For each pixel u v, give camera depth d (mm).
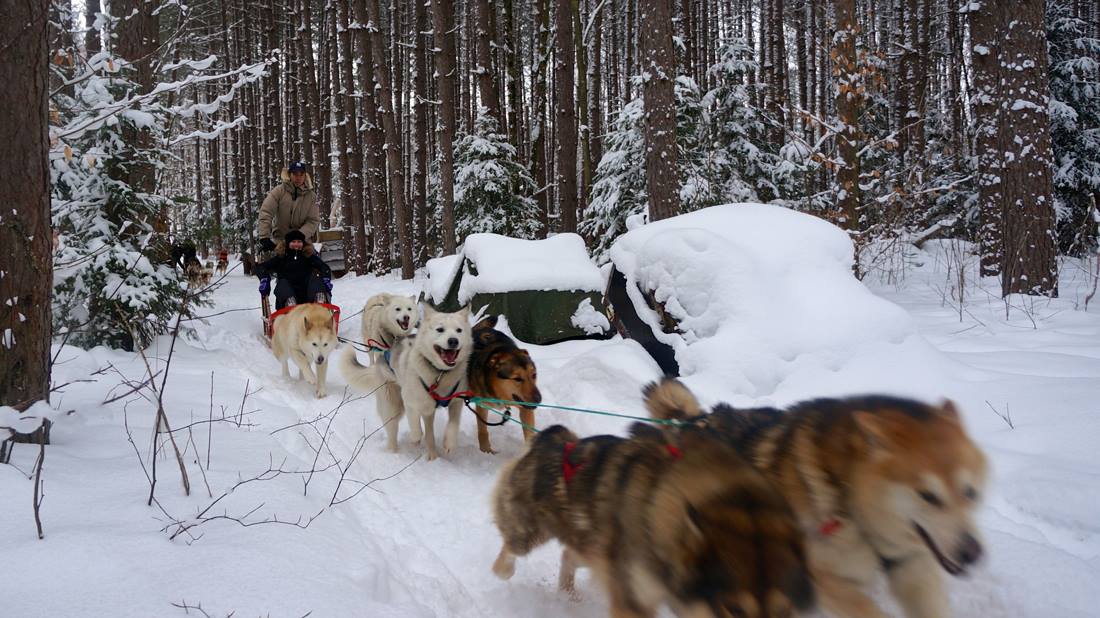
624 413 5871
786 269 6586
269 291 10875
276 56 7938
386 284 19625
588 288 9078
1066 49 17016
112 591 2664
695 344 6199
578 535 2834
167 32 25297
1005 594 3084
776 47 31312
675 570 2104
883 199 13773
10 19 4031
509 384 5379
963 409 5121
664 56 9969
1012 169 10008
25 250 4180
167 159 10773
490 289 9227
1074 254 15430
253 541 3271
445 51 17859
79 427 5074
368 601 2859
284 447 5387
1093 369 5758
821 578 2637
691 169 14562
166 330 10000
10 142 4094
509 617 3246
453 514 4438
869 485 2477
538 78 22688
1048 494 3773
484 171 20172
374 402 7410
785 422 2951
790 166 15797
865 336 5969
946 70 29234
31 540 3018
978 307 9594
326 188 27406
